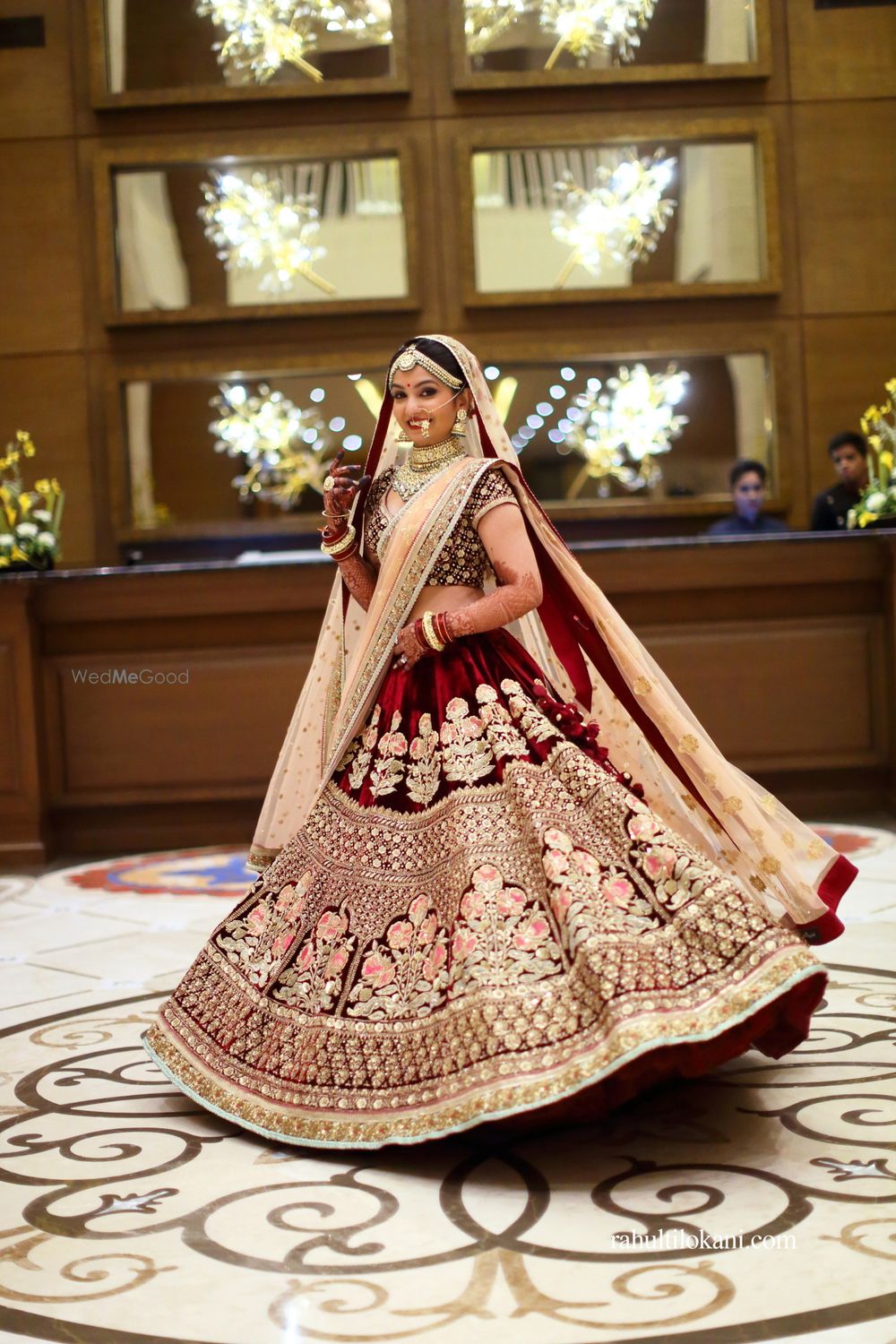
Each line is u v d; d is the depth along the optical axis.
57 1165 2.12
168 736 5.49
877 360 7.60
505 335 7.56
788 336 7.59
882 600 5.56
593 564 5.44
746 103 7.55
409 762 2.32
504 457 2.55
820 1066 2.44
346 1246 1.77
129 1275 1.71
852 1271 1.63
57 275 7.52
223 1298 1.63
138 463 7.48
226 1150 2.16
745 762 5.54
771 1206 1.83
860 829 5.24
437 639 2.32
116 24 7.42
